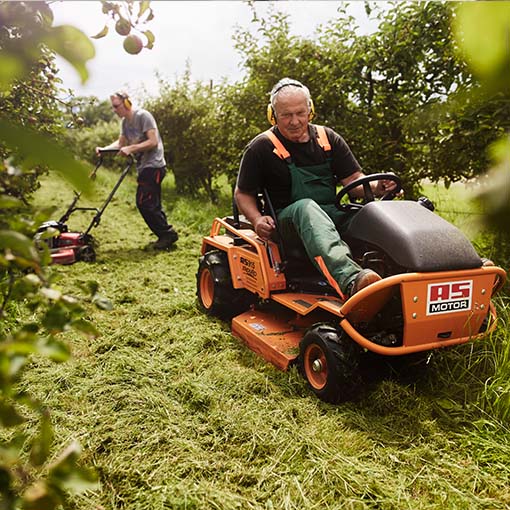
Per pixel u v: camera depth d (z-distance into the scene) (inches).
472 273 98.1
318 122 222.2
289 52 240.8
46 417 25.8
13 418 24.7
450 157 120.6
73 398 106.0
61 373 115.2
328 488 79.8
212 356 125.6
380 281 92.7
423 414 97.6
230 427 95.3
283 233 121.1
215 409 102.2
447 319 97.9
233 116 287.3
